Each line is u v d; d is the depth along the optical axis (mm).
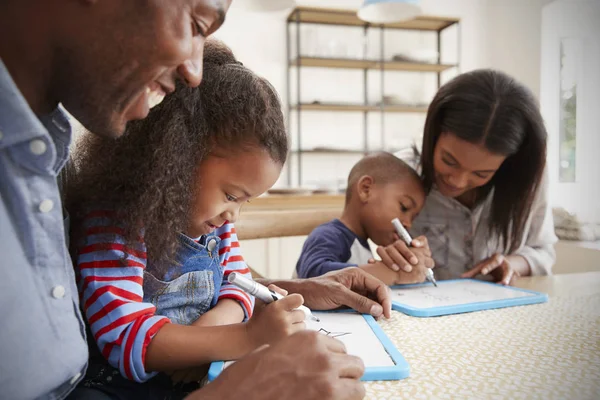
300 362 377
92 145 527
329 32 4031
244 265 745
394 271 868
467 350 514
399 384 425
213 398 352
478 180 1023
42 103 416
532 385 418
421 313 666
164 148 504
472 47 4227
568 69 1717
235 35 3836
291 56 3963
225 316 614
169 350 472
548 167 1195
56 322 410
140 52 362
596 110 1406
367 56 4031
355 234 1103
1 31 361
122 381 527
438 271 1208
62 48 366
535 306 717
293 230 1189
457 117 966
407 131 4238
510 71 3859
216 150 548
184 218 534
